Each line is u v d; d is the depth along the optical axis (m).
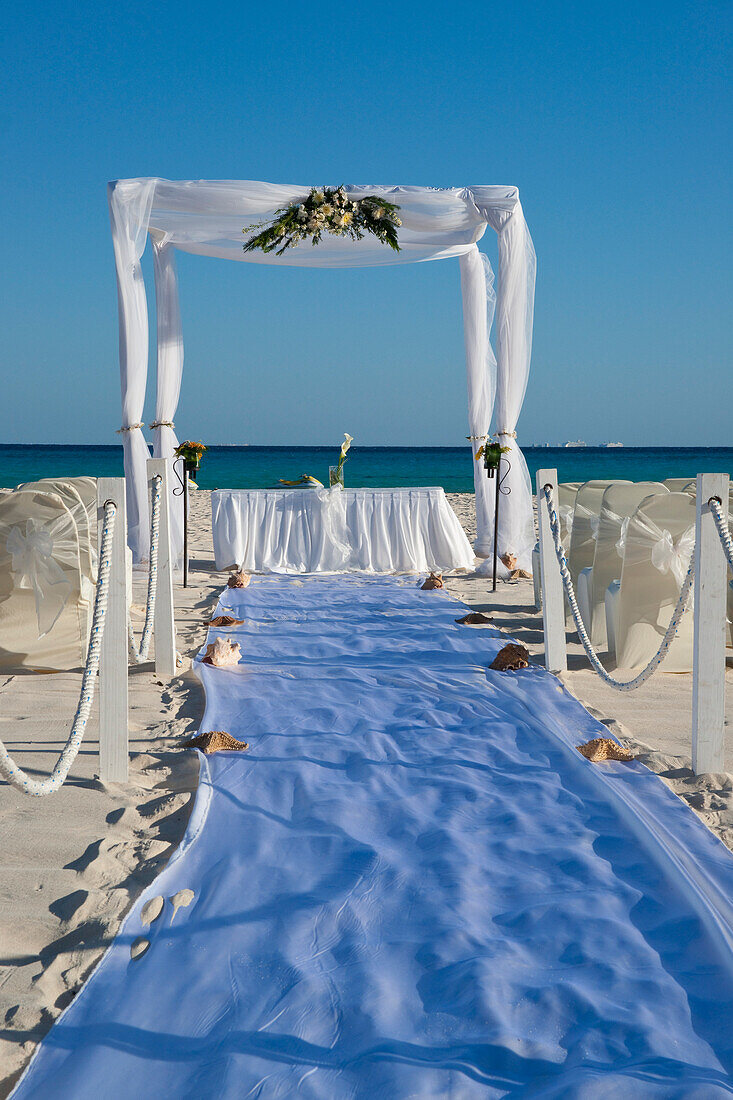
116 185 8.06
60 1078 1.82
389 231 8.36
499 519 9.05
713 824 3.08
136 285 8.51
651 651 5.23
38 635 5.23
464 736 3.99
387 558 9.44
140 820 3.12
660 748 3.92
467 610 7.02
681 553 4.94
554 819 3.07
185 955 2.23
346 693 4.68
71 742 2.75
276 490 9.54
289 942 2.27
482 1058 1.85
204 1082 1.79
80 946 2.32
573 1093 1.70
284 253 9.69
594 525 6.39
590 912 2.42
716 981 2.13
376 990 2.05
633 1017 1.97
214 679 4.91
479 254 9.70
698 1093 1.70
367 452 114.50
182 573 9.23
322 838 2.87
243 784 3.38
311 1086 1.76
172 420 9.66
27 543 4.99
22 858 2.83
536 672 5.10
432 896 2.50
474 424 9.81
